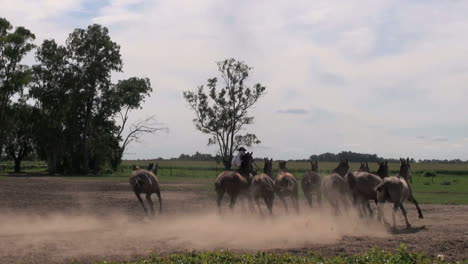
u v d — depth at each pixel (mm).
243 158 18922
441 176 73875
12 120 71125
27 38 70500
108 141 75625
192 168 87188
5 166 90438
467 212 22156
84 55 74000
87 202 24953
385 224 16188
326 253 11914
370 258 10523
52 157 75750
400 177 17578
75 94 73312
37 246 12633
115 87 76812
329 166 101125
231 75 72250
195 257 10633
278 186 18641
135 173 19000
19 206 22750
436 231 15539
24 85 69312
